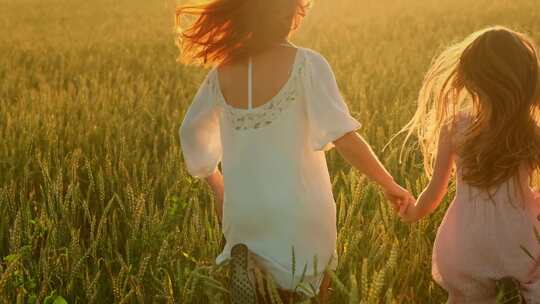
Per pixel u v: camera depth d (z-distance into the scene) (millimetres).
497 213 2775
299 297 2785
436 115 2949
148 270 3277
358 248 3279
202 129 2885
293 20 2682
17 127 6273
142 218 3750
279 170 2611
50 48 16500
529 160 2732
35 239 3670
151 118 6520
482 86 2719
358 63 9305
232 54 2639
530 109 2721
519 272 2783
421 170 4656
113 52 14898
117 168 5133
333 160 4848
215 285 2756
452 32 13805
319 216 2670
